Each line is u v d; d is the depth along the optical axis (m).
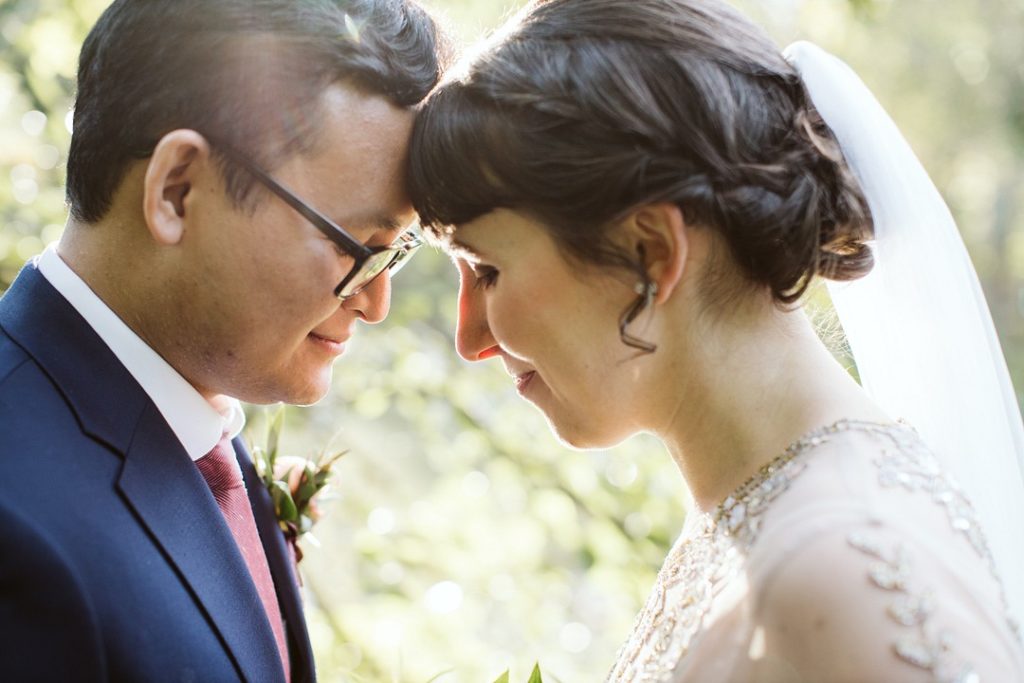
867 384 1.86
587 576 4.39
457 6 4.89
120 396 1.68
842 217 1.57
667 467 4.58
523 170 1.49
